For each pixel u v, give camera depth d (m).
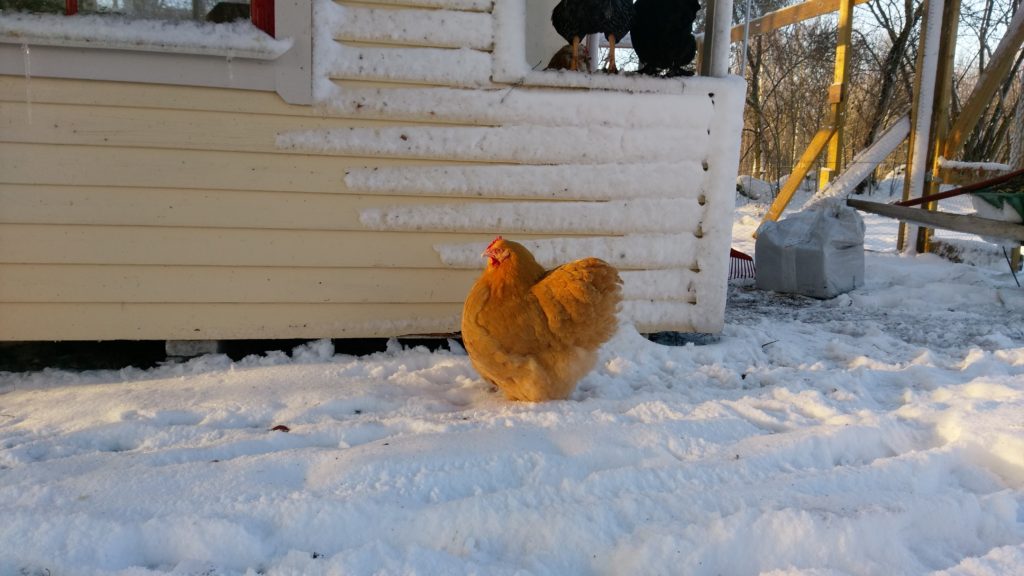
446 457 1.30
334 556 1.00
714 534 1.06
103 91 1.84
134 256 1.94
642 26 2.22
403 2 1.98
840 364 2.15
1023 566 1.00
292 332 2.08
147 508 1.10
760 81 11.00
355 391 1.78
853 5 4.82
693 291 2.29
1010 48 3.97
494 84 2.07
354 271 2.09
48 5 1.79
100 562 1.00
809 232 3.22
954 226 3.08
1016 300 2.94
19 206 1.85
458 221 2.12
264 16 1.89
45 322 1.92
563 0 2.19
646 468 1.28
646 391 1.85
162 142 1.90
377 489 1.18
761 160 11.53
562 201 2.18
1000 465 1.36
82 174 1.87
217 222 1.97
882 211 3.29
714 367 2.04
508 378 1.71
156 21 1.81
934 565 1.06
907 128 4.41
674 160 2.20
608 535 1.08
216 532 1.04
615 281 1.68
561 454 1.35
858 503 1.16
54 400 1.70
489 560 1.04
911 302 3.02
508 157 2.12
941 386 1.85
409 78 2.01
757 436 1.45
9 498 1.12
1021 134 4.32
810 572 0.99
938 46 4.19
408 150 2.05
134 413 1.61
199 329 2.02
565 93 2.11
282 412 1.64
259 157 1.97
